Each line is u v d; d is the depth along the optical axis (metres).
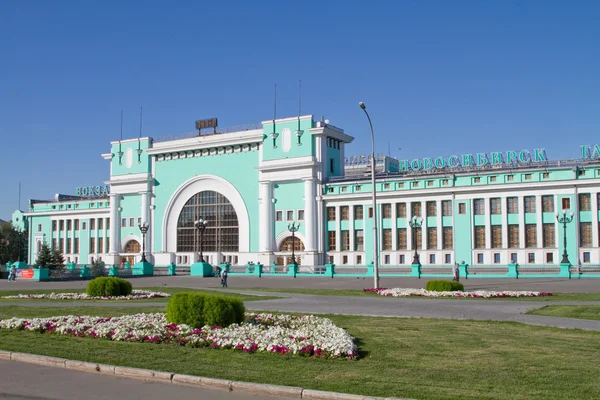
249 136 86.75
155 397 11.59
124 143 100.06
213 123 92.38
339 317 24.05
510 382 11.98
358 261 79.56
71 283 59.66
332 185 81.81
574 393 11.11
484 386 11.64
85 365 14.05
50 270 67.00
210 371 13.18
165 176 96.31
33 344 16.86
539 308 27.27
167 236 95.44
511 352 15.33
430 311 26.75
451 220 73.75
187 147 92.56
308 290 42.91
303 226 82.50
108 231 103.62
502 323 21.69
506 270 63.31
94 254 104.75
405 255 76.19
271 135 85.25
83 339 17.84
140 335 17.55
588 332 19.06
